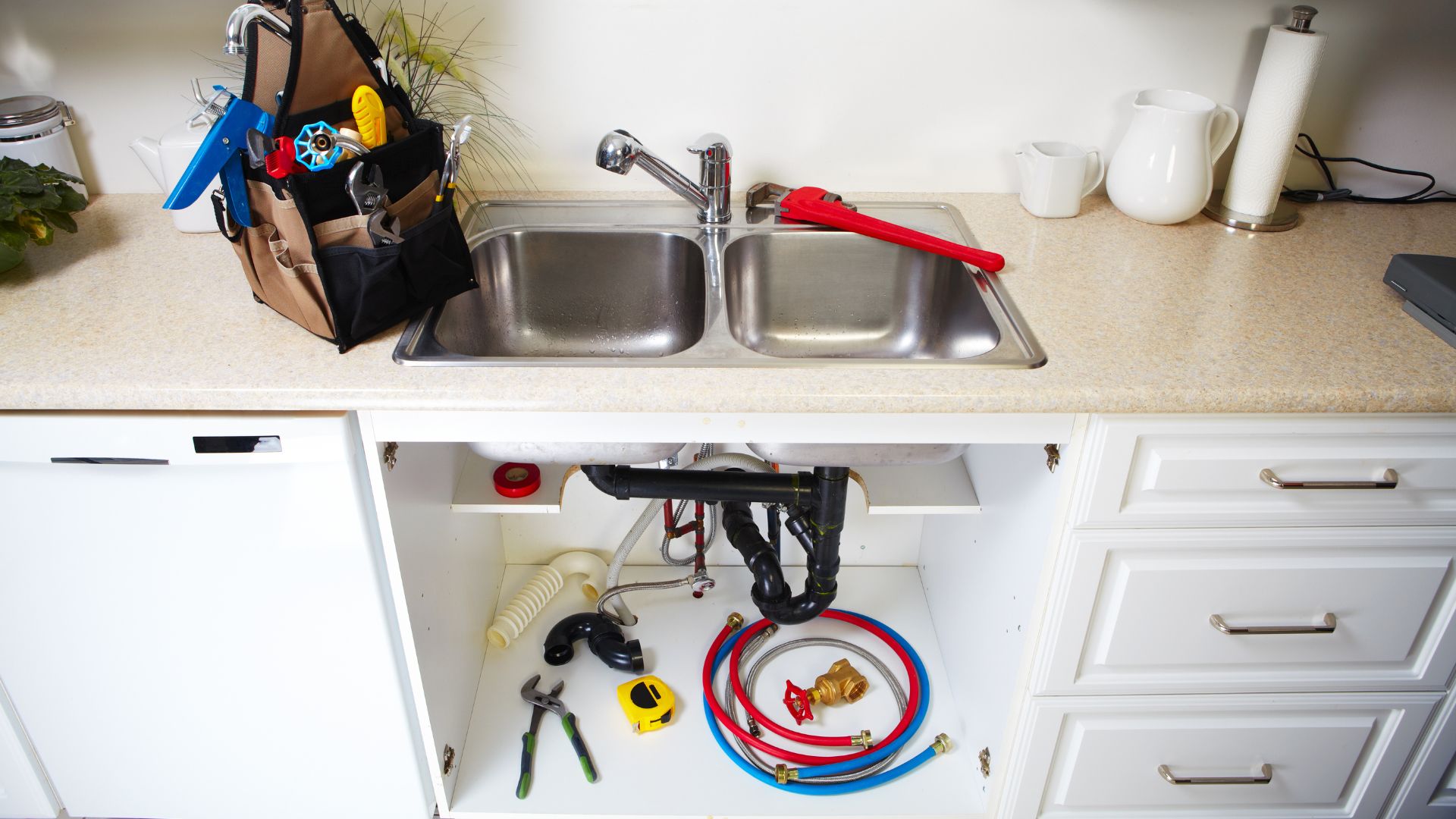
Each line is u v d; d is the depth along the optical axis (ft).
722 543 6.45
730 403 3.63
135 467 3.76
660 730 5.35
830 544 5.04
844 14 4.91
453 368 3.73
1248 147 4.96
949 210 5.22
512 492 4.80
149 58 4.94
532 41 4.95
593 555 6.39
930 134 5.26
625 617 6.00
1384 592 4.13
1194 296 4.33
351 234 3.67
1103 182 5.41
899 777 5.10
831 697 5.50
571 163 5.31
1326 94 5.19
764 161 5.34
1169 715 4.50
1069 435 3.80
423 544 4.43
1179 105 5.05
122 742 4.58
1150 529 3.99
